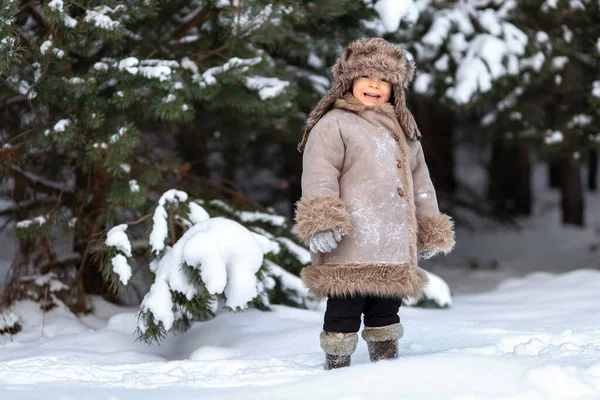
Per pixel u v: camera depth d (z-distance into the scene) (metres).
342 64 5.58
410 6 10.62
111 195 8.42
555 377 4.23
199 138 12.01
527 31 12.73
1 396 4.52
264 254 7.14
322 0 9.21
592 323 7.32
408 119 5.56
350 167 5.34
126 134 7.98
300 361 5.80
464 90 11.80
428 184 5.72
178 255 6.60
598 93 12.56
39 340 7.77
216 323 7.88
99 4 7.96
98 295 10.15
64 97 8.08
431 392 4.20
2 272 11.41
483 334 6.66
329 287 5.20
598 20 13.15
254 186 22.61
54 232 8.85
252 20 8.51
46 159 9.60
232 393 4.45
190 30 9.94
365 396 4.17
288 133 11.77
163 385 5.04
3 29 6.75
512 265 19.53
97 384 5.15
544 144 14.23
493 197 30.62
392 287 5.20
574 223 28.41
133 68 7.88
